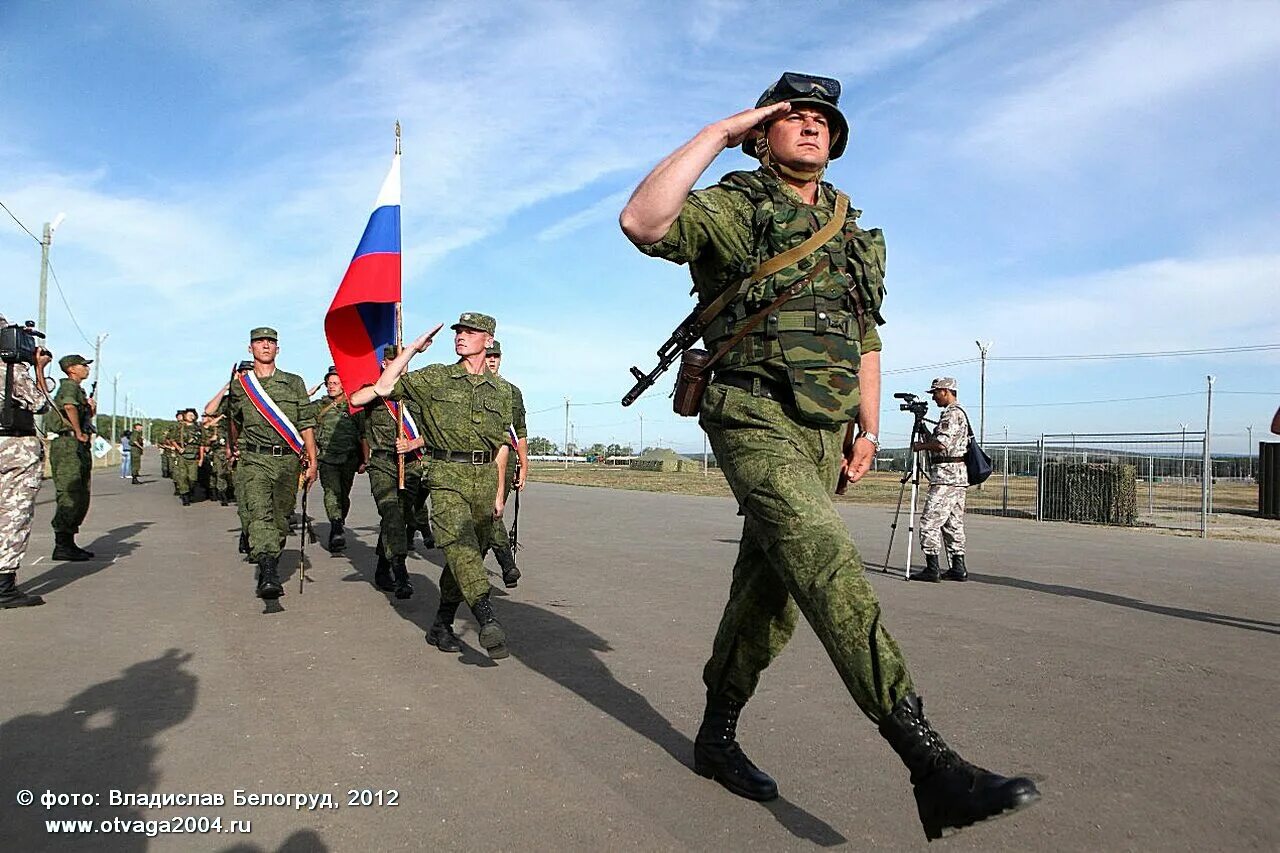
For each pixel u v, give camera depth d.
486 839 3.10
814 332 3.05
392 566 7.85
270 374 7.85
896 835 3.16
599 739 4.13
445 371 5.85
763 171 3.29
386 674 5.22
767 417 3.03
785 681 5.13
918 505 20.12
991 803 2.33
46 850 2.99
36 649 5.71
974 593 8.27
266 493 7.45
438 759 3.86
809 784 3.62
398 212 8.27
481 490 5.84
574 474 40.94
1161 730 4.31
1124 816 3.33
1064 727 4.34
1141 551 11.89
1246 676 5.32
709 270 3.23
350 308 8.50
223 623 6.59
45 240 29.50
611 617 6.88
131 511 16.31
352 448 10.61
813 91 3.18
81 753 3.88
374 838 3.11
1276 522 17.30
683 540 12.14
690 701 4.73
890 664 2.62
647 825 3.23
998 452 19.80
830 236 3.12
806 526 2.83
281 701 4.67
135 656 5.57
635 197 2.88
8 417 7.01
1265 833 3.21
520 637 6.20
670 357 3.43
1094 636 6.38
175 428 19.62
